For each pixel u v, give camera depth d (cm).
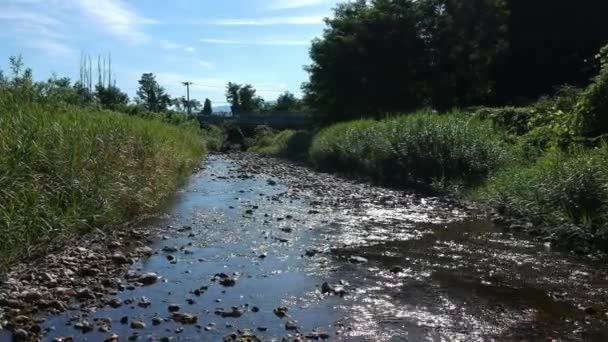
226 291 682
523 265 809
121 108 2905
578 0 3203
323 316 597
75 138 994
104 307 615
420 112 2333
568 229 949
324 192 1677
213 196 1580
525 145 1589
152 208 1253
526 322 580
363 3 4056
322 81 3822
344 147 2383
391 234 1033
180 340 525
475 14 3378
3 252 698
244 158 3666
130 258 820
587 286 705
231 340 525
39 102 1180
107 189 989
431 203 1426
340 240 983
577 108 1416
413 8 3609
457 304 636
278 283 719
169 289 688
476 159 1630
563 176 1053
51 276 698
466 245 940
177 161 1747
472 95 3422
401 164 1873
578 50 3203
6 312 577
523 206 1134
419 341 530
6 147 806
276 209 1338
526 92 3347
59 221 804
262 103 8925
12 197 729
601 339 535
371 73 3538
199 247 923
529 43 3300
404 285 711
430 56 3488
